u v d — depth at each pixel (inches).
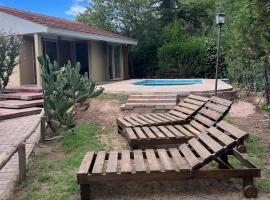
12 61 367.2
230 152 146.6
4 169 162.6
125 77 613.6
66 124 222.7
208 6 754.2
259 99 327.0
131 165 134.7
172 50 593.3
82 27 512.1
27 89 370.9
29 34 410.6
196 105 224.5
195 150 147.0
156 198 130.6
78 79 232.5
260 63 290.4
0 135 229.9
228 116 266.4
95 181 126.0
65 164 167.2
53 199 129.9
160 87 362.3
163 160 140.3
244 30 231.8
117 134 224.5
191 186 140.6
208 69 579.5
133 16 652.7
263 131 221.3
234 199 127.8
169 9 740.7
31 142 209.2
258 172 127.7
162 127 204.4
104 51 546.9
